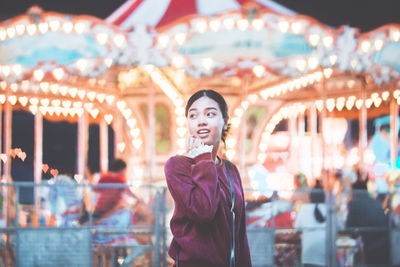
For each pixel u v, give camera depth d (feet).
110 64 30.50
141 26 30.53
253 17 30.50
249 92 39.11
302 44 31.22
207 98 9.08
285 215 27.45
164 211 26.43
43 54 30.40
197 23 30.45
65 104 47.83
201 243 8.46
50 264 24.99
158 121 38.70
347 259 27.94
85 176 40.75
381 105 54.13
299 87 38.60
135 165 39.75
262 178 42.45
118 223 25.79
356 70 32.09
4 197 25.90
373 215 28.40
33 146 64.34
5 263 24.64
